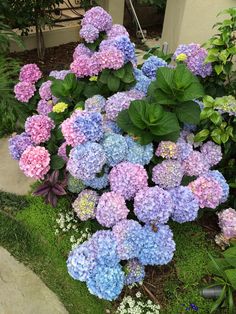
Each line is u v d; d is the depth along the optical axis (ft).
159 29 17.72
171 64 8.25
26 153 5.54
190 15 9.32
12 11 11.34
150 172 5.76
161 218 4.90
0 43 9.91
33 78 7.97
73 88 6.79
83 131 5.15
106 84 6.75
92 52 7.90
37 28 12.39
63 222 6.39
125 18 17.12
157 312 5.00
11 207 6.88
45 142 6.30
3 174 7.79
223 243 5.87
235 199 6.36
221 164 6.77
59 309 5.16
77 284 5.50
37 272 5.68
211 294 5.06
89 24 7.72
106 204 5.03
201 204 5.41
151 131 5.45
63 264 5.76
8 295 5.33
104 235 4.91
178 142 5.94
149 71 7.37
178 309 5.06
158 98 5.82
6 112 8.37
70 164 5.07
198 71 7.14
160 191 5.08
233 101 5.95
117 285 4.50
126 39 6.47
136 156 5.45
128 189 5.16
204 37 9.25
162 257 4.76
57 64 12.82
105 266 4.64
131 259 5.03
